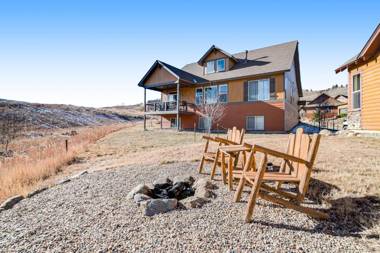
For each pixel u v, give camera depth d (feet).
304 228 9.24
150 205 11.12
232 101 65.41
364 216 9.83
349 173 15.10
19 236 9.32
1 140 52.90
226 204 11.84
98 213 11.22
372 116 33.09
